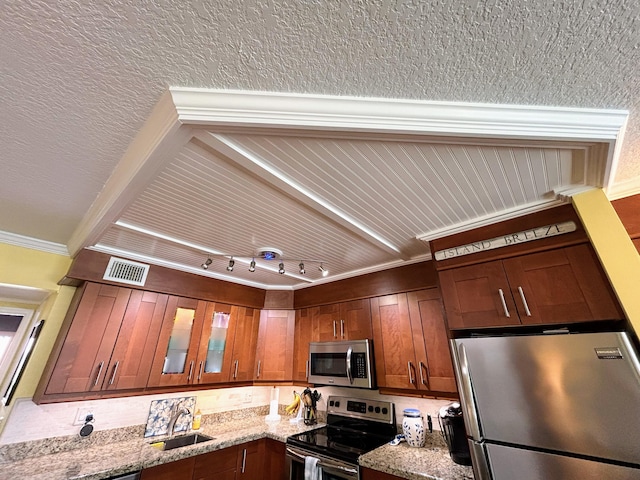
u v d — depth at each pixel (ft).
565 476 3.54
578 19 2.35
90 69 2.82
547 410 3.85
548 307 4.51
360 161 4.01
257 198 5.02
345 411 8.29
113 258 7.13
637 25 2.38
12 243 6.64
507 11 2.29
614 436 3.38
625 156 4.04
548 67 2.80
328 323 9.09
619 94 3.11
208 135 3.40
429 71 2.84
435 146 3.68
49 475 5.03
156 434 7.57
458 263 5.66
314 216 5.63
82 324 6.49
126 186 4.20
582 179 4.36
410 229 6.07
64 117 3.43
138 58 2.70
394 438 6.85
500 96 3.16
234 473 7.03
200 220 5.74
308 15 2.31
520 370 4.19
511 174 4.31
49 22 2.39
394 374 7.14
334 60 2.71
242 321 9.62
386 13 2.30
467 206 5.20
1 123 3.50
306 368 9.19
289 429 8.16
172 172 4.27
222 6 2.25
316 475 6.19
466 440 5.31
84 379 6.27
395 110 3.19
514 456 3.93
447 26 2.40
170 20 2.36
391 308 7.75
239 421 9.13
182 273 8.38
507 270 5.07
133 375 6.96
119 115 3.42
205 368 8.36
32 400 6.15
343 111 3.16
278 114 3.13
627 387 3.44
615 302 4.04
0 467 5.35
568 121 3.34
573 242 4.59
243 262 8.04
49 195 5.15
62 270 7.20
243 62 2.74
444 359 6.47
